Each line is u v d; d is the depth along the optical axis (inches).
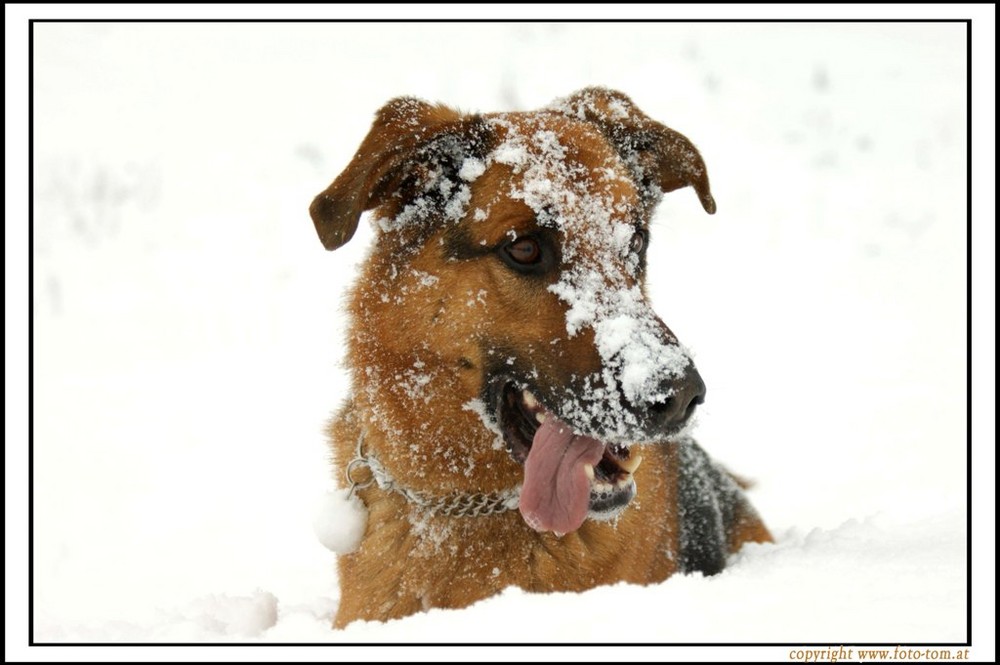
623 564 196.5
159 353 478.3
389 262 193.5
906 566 167.2
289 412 419.8
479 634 147.3
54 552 316.8
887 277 497.4
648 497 203.6
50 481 368.8
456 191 188.1
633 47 740.0
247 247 564.7
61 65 754.8
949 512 211.2
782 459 339.0
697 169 216.4
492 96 675.4
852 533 201.3
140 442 398.0
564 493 176.9
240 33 798.5
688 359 171.2
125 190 615.2
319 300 516.7
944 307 464.8
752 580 163.2
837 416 367.9
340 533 198.8
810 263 516.4
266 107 698.2
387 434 194.1
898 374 402.3
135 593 286.0
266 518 334.6
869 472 322.3
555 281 180.4
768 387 397.4
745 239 543.2
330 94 711.1
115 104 708.0
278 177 625.3
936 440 340.5
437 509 192.5
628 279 182.5
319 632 164.2
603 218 184.9
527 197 181.3
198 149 657.6
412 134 188.5
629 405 168.4
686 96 679.7
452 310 185.5
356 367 198.7
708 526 231.0
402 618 179.6
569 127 193.8
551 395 176.6
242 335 490.6
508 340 181.6
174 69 753.0
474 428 189.0
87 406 431.8
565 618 149.7
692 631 141.9
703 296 486.9
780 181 595.8
